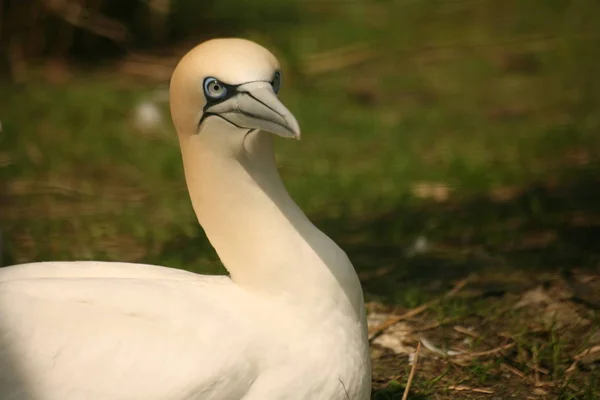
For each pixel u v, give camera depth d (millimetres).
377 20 24266
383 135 16625
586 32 22625
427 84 19688
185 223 12648
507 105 18297
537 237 11836
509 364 8781
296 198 13602
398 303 10094
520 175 14289
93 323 6109
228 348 6129
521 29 23172
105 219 12992
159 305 6207
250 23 23734
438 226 12383
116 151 15711
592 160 14891
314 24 23812
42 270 6641
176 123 6531
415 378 8609
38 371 5984
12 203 13719
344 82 19781
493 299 10055
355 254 11625
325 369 6273
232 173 6445
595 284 10094
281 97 18703
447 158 15266
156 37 21938
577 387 8320
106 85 19203
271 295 6387
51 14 20594
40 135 16453
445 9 25031
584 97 18484
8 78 19656
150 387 5977
